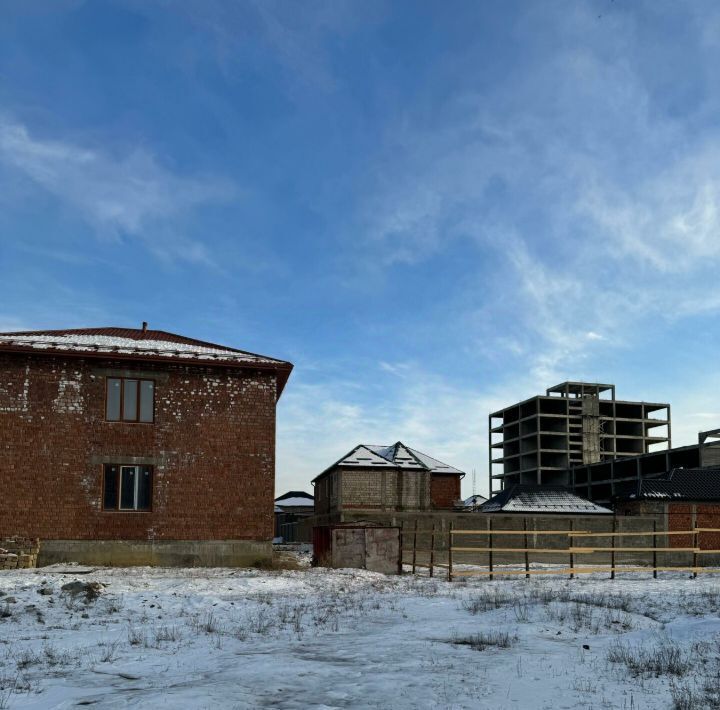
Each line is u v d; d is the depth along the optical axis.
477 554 33.12
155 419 25.50
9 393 24.39
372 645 11.14
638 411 101.38
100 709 7.28
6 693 8.16
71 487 24.36
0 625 13.25
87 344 25.50
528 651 10.56
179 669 9.55
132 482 25.08
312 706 7.41
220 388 26.31
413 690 8.11
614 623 13.12
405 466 51.00
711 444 70.25
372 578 22.98
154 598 16.36
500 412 105.25
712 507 36.75
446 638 11.80
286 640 11.77
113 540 24.42
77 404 24.89
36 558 23.58
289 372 27.44
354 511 49.00
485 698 7.73
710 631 11.48
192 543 25.05
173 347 26.97
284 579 20.98
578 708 7.35
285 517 77.81
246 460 26.06
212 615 14.45
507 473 102.06
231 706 7.37
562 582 22.05
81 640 11.73
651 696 7.83
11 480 23.91
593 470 85.94
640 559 34.91
